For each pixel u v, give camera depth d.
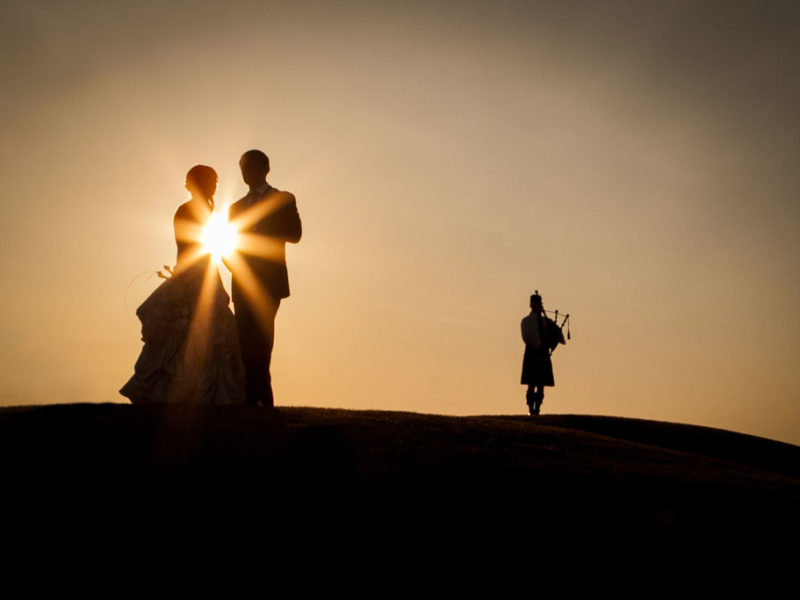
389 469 11.63
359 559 9.84
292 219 14.04
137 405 13.30
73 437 11.76
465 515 10.76
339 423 13.26
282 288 13.90
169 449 11.56
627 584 9.87
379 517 10.54
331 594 9.31
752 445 18.58
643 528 10.89
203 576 9.36
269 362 13.94
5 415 12.73
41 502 10.20
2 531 9.67
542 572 9.94
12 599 8.78
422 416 14.94
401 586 9.53
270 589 9.29
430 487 11.27
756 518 11.46
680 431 18.94
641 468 13.01
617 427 18.75
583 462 13.00
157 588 9.12
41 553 9.42
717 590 9.91
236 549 9.77
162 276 14.26
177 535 9.88
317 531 10.19
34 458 11.12
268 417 13.10
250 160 14.11
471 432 14.01
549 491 11.55
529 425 15.61
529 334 22.52
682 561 10.33
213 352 13.91
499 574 9.84
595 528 10.78
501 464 12.35
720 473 13.45
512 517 10.83
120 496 10.42
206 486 10.74
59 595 8.89
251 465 11.30
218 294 14.01
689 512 11.38
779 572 10.34
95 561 9.39
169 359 13.74
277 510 10.45
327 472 11.37
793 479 14.54
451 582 9.66
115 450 11.45
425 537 10.29
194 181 14.16
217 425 12.51
